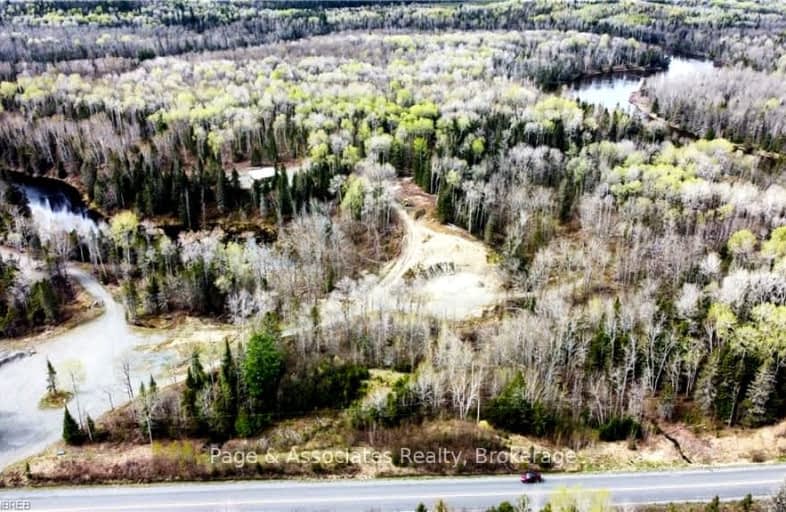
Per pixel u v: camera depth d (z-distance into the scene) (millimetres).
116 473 99938
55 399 120812
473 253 173125
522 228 171000
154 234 181375
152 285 149250
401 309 142375
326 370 119688
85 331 143875
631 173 190125
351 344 131000
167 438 108125
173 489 96812
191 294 150250
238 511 92250
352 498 94250
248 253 159625
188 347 136875
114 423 111812
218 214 197000
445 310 148250
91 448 106812
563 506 83938
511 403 109125
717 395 112875
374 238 180500
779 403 111500
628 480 97875
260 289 148125
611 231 174375
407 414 110750
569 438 107625
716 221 170750
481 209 181500
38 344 138750
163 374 127812
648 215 174250
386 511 91625
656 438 108750
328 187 196125
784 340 115625
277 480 98250
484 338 135000
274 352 115188
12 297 146500
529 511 87438
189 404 110438
